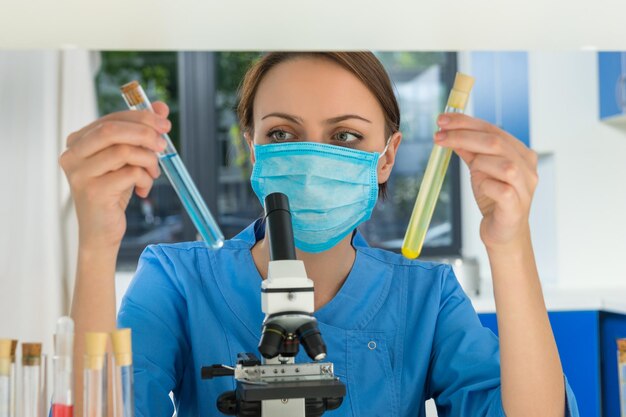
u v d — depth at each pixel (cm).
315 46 100
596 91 338
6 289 295
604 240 339
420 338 127
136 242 429
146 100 84
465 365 123
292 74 120
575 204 338
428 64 439
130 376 72
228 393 83
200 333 123
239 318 125
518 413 100
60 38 93
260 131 125
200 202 82
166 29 89
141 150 82
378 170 132
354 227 129
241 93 137
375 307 128
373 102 124
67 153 83
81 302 90
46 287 296
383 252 136
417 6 80
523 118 346
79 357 88
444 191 434
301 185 120
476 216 406
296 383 78
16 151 298
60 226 305
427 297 131
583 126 338
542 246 352
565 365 292
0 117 298
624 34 96
